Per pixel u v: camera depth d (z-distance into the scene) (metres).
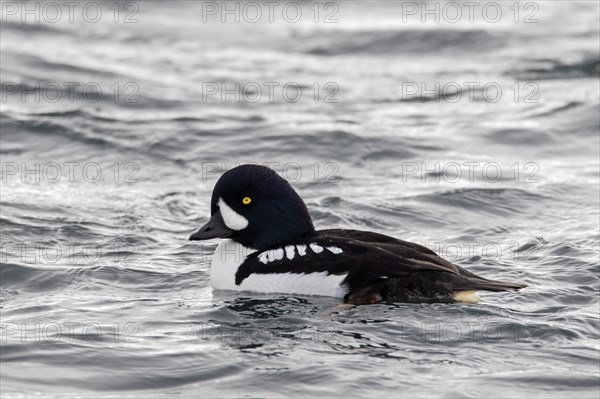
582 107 20.53
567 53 25.19
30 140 18.55
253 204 11.63
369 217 14.70
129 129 19.23
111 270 12.29
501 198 15.52
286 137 18.72
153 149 18.16
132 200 15.64
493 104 21.41
